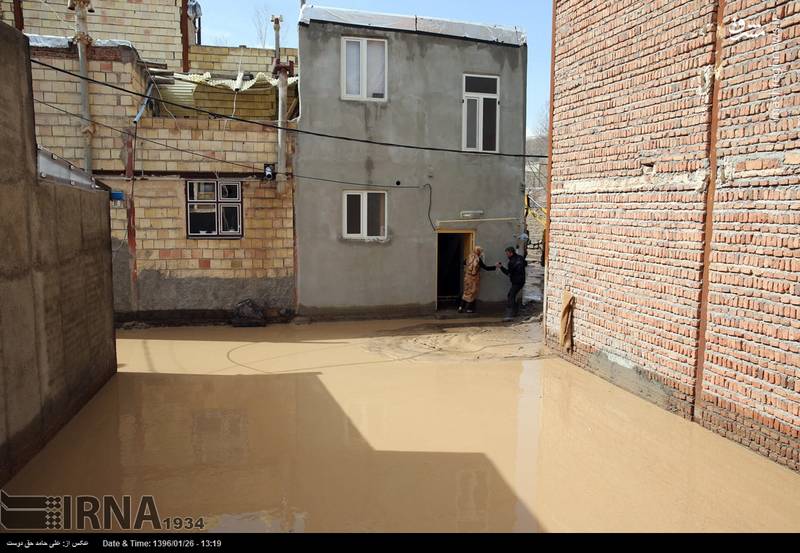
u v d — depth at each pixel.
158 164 12.52
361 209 13.76
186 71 18.20
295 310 13.49
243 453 6.16
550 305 10.33
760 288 5.97
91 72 12.01
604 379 8.78
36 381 6.04
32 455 5.94
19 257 5.60
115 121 12.20
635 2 7.77
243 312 12.91
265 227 13.16
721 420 6.56
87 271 7.88
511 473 5.71
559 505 5.09
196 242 12.85
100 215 8.59
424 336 12.04
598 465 5.89
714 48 6.55
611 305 8.52
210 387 8.52
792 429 5.65
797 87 5.56
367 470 5.77
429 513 4.94
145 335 12.07
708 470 5.76
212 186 12.94
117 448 6.27
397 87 13.72
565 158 9.63
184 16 18.02
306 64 13.07
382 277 13.94
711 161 6.62
